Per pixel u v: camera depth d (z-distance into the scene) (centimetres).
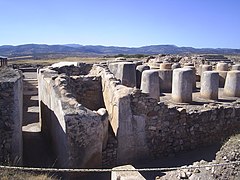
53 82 973
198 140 1017
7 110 777
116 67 1584
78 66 1498
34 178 639
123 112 894
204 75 1505
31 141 1066
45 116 1084
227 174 705
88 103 1216
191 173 764
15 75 964
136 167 877
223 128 1063
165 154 962
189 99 1386
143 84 1380
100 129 794
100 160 808
